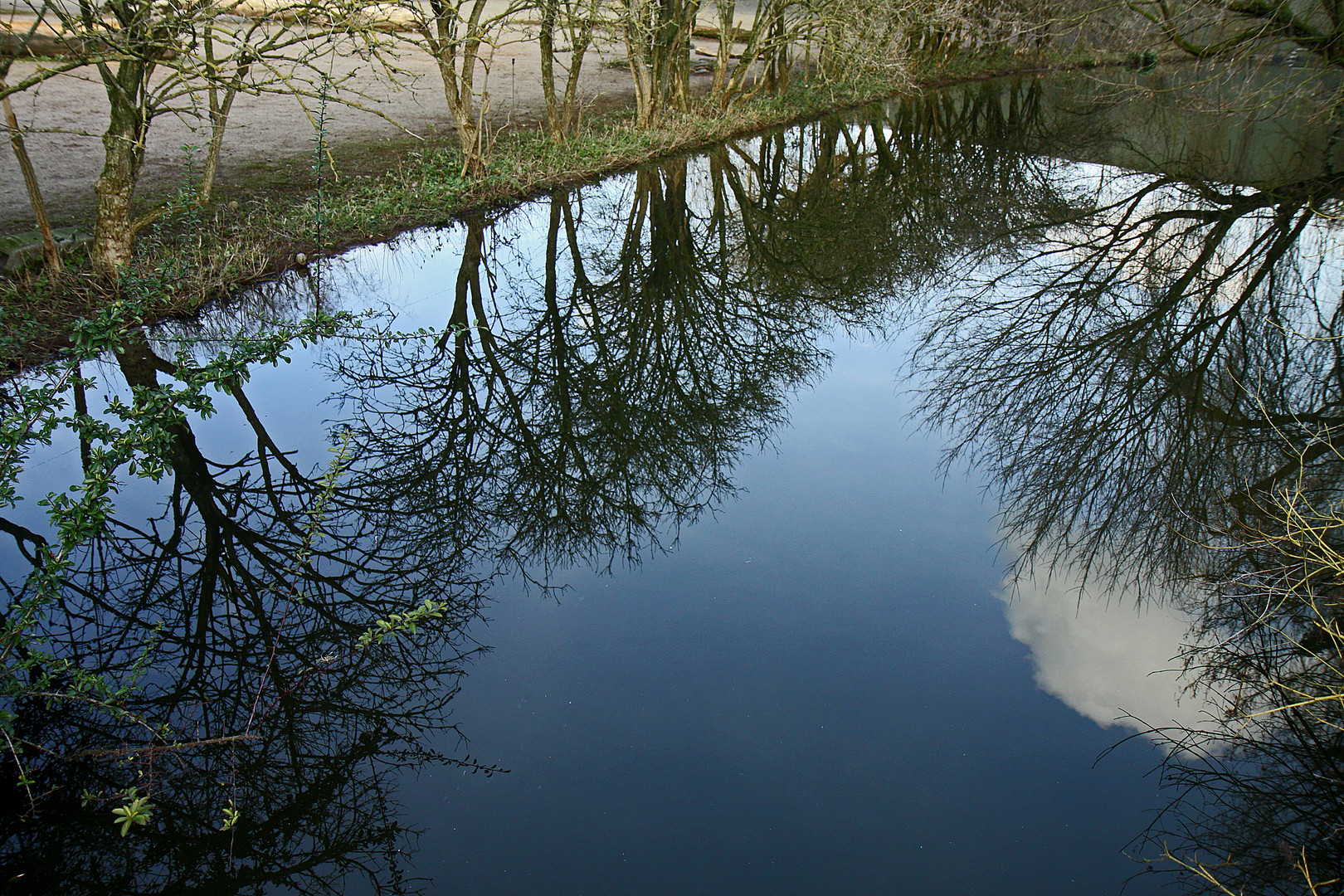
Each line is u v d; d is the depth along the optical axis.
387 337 7.49
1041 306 9.45
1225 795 3.56
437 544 5.23
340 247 9.24
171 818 3.30
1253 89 15.09
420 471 5.97
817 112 19.16
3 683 3.31
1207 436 6.46
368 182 10.91
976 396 7.65
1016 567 5.14
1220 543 5.12
